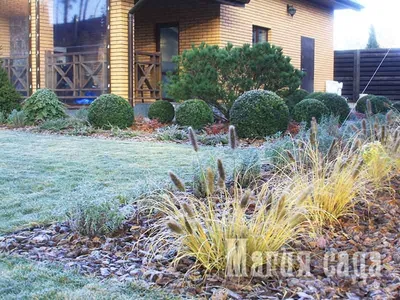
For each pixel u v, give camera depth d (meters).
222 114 11.02
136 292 2.70
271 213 3.13
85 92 12.89
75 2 12.91
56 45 13.37
